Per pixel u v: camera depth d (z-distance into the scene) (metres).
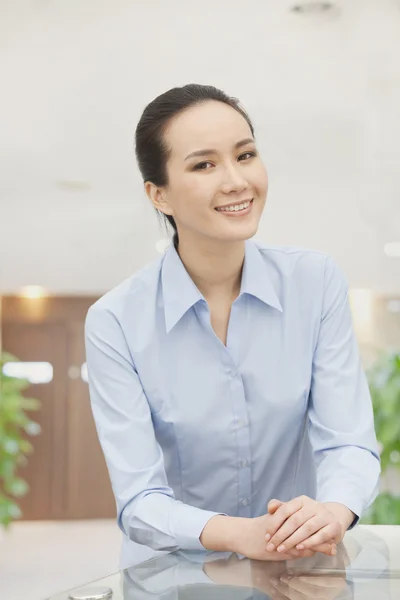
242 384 1.58
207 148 1.41
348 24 4.91
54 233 8.03
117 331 1.58
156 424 1.61
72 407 10.69
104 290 10.12
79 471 10.63
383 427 4.73
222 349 1.57
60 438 10.66
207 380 1.58
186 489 1.65
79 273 9.38
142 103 5.63
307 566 1.11
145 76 5.37
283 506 1.22
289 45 5.12
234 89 5.59
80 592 0.97
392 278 9.20
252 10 4.77
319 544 1.19
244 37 5.02
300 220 7.67
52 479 10.59
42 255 8.67
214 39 5.03
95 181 6.86
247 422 1.59
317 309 1.61
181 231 1.55
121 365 1.57
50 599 0.96
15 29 4.90
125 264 8.95
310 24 4.91
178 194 1.46
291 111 5.85
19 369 10.64
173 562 1.16
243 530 1.25
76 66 5.25
